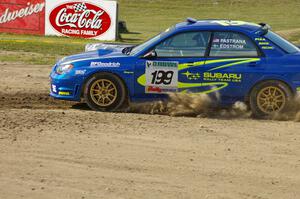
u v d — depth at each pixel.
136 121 21.80
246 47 23.30
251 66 23.08
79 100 23.72
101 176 15.73
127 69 23.25
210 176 16.00
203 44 23.31
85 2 71.38
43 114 22.44
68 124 20.97
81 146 18.36
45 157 17.17
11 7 71.50
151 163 16.92
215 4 136.75
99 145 18.55
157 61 23.23
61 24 71.75
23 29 71.88
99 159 17.14
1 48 49.56
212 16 123.38
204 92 23.30
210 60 23.16
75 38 71.06
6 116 21.88
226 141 19.53
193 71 23.17
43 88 29.64
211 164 17.03
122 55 23.80
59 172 15.95
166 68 23.23
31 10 71.62
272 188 15.27
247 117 23.61
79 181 15.31
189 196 14.49
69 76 23.48
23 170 16.03
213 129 21.09
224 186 15.28
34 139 18.92
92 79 23.41
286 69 23.00
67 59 24.30
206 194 14.67
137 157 17.44
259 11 131.00
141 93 23.48
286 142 19.62
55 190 14.65
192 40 23.36
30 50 49.12
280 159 17.70
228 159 17.55
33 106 25.16
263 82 23.12
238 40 23.31
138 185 15.13
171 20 115.06
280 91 23.11
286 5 138.50
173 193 14.66
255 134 20.58
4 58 41.59
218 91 23.28
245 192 14.91
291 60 23.12
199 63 23.16
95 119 21.88
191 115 23.77
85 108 24.88
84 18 71.62
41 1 71.50
